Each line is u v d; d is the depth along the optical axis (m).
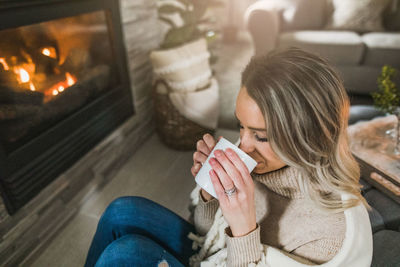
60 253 1.31
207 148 0.65
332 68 0.49
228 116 2.46
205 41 1.85
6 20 1.01
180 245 0.82
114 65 1.72
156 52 1.73
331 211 0.54
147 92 2.12
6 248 1.15
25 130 1.18
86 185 1.57
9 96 1.12
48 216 1.33
